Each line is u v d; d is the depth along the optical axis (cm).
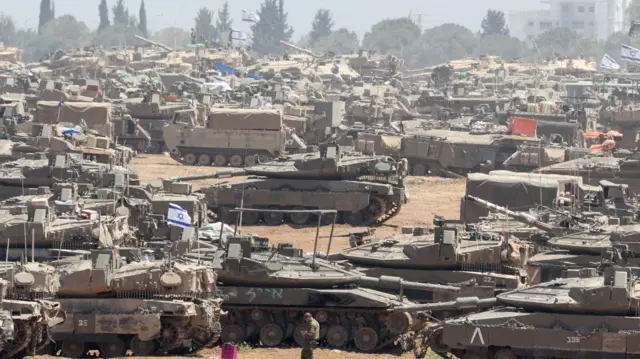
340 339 14238
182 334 13012
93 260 12938
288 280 14112
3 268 12750
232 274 14112
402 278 15862
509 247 15838
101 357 13050
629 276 12800
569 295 12738
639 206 19962
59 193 18525
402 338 13488
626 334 12594
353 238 17575
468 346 12888
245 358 13125
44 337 12500
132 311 12912
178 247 15362
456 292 15200
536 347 12769
